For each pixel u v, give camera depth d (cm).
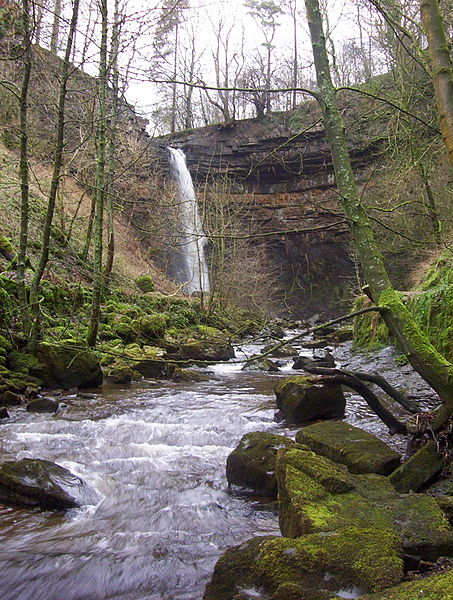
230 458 494
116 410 787
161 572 328
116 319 1495
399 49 780
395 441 571
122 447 596
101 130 1145
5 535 380
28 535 381
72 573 326
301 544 266
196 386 1063
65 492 438
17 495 443
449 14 653
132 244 2766
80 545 365
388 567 244
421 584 208
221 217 2353
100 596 306
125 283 1864
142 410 789
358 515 310
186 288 3075
